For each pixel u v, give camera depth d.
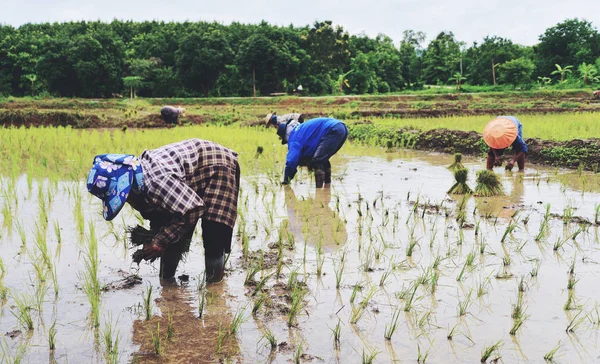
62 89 68.12
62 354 3.99
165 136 19.56
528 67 79.31
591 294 5.02
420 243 6.74
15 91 79.44
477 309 4.72
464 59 102.25
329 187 10.75
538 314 4.59
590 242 6.65
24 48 78.94
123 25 114.81
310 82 81.94
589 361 3.80
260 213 8.47
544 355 3.89
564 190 10.04
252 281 5.42
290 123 11.01
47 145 16.53
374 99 61.00
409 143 19.09
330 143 10.48
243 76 77.81
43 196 9.25
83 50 67.06
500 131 12.12
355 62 88.31
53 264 6.05
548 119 24.00
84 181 11.11
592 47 92.19
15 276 5.66
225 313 4.72
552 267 5.77
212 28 99.19
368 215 8.24
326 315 4.65
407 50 111.94
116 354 3.96
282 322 4.52
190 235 5.41
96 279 5.25
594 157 12.94
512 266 5.83
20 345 4.12
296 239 7.01
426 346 4.06
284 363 3.84
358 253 6.38
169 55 88.94
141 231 4.92
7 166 12.66
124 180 4.63
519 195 9.68
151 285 5.35
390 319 4.55
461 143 17.12
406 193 10.02
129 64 76.69
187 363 3.86
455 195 9.77
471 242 6.75
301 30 97.69
